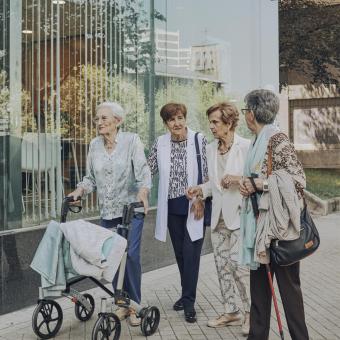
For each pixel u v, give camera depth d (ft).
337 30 57.72
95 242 14.66
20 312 19.21
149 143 27.40
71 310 19.13
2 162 19.92
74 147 23.21
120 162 17.13
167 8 28.60
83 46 23.68
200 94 31.14
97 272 14.69
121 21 25.75
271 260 13.69
